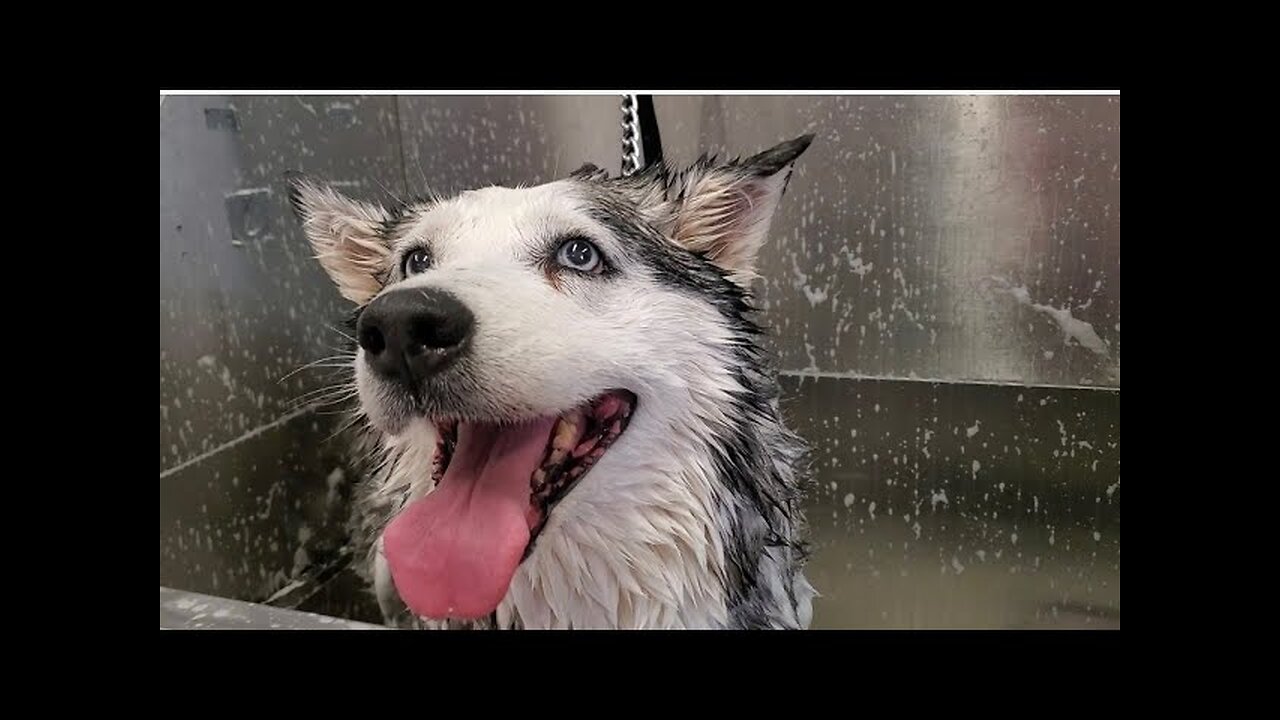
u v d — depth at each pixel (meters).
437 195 1.36
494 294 0.87
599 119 1.58
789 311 1.64
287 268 1.50
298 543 1.50
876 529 1.60
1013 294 1.51
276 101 1.44
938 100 1.47
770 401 1.13
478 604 0.86
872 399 1.60
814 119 1.52
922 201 1.53
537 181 1.64
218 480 1.36
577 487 0.96
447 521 0.89
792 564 1.26
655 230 1.06
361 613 1.54
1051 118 1.43
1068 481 1.50
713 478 1.03
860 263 1.58
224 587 1.36
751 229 1.11
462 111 1.62
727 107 1.53
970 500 1.55
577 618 1.04
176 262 1.29
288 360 1.51
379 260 1.15
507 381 0.85
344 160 1.57
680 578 1.03
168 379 1.27
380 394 0.86
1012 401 1.52
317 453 1.54
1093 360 1.48
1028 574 1.52
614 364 0.93
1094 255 1.46
